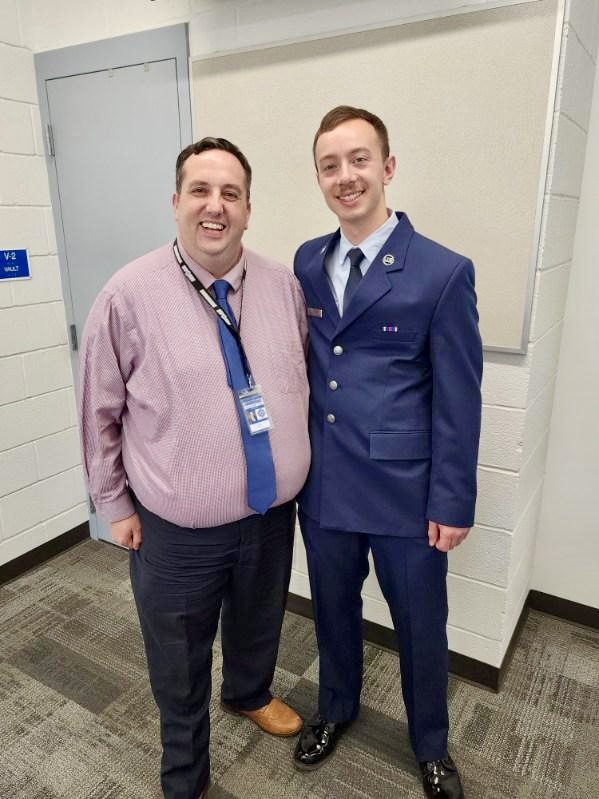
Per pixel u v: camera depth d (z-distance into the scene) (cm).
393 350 129
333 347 136
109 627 221
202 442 124
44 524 266
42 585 250
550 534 217
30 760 165
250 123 188
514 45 145
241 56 184
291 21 174
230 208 121
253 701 173
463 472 129
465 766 162
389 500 136
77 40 223
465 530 133
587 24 155
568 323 197
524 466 176
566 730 174
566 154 158
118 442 136
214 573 138
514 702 184
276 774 161
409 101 161
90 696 188
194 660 141
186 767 145
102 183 233
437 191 164
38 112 240
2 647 210
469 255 164
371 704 185
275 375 133
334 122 124
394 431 131
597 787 156
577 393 201
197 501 126
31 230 243
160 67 205
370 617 211
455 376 125
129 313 122
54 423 264
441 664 148
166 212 222
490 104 151
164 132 212
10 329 239
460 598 189
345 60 167
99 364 126
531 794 154
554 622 221
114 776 160
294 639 214
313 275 139
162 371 122
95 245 243
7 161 230
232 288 130
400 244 127
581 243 188
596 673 196
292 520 154
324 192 129
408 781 159
